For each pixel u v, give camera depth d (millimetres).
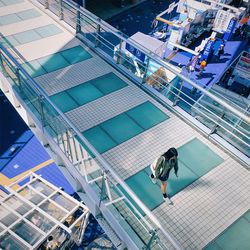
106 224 6727
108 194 5723
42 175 15234
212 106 10836
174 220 5965
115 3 29453
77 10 10188
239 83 20531
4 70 8711
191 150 7434
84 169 6387
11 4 12547
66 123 6715
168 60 23438
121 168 6797
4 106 18484
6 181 14727
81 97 8484
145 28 27344
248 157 7293
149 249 5199
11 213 10883
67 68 9469
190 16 25469
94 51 10359
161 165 5590
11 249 9641
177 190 6523
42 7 12375
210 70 22812
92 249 11711
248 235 5867
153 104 8594
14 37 10523
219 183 6766
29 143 16719
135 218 5855
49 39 10664
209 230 5871
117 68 9680
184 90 19688
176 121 8164
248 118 6402
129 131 7688
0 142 16562
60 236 10703
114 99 8570
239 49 26562
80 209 11773
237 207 6332
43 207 11430
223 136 7793
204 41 22625
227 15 25750
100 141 7336
